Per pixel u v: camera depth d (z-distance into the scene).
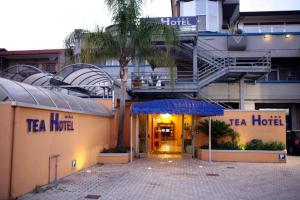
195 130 19.36
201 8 33.41
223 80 26.27
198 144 19.28
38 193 9.51
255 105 28.25
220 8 33.94
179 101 17.03
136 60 17.22
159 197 9.33
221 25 33.84
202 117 19.42
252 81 27.11
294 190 10.39
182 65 27.25
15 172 8.81
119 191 9.97
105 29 16.64
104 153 16.42
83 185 10.77
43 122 10.54
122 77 17.30
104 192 9.81
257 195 9.70
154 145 22.97
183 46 23.66
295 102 27.12
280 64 28.98
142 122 20.11
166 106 16.78
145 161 17.19
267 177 12.67
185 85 22.56
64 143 12.26
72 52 17.09
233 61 24.22
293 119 28.00
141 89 22.61
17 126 8.90
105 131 17.80
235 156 17.33
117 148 17.00
